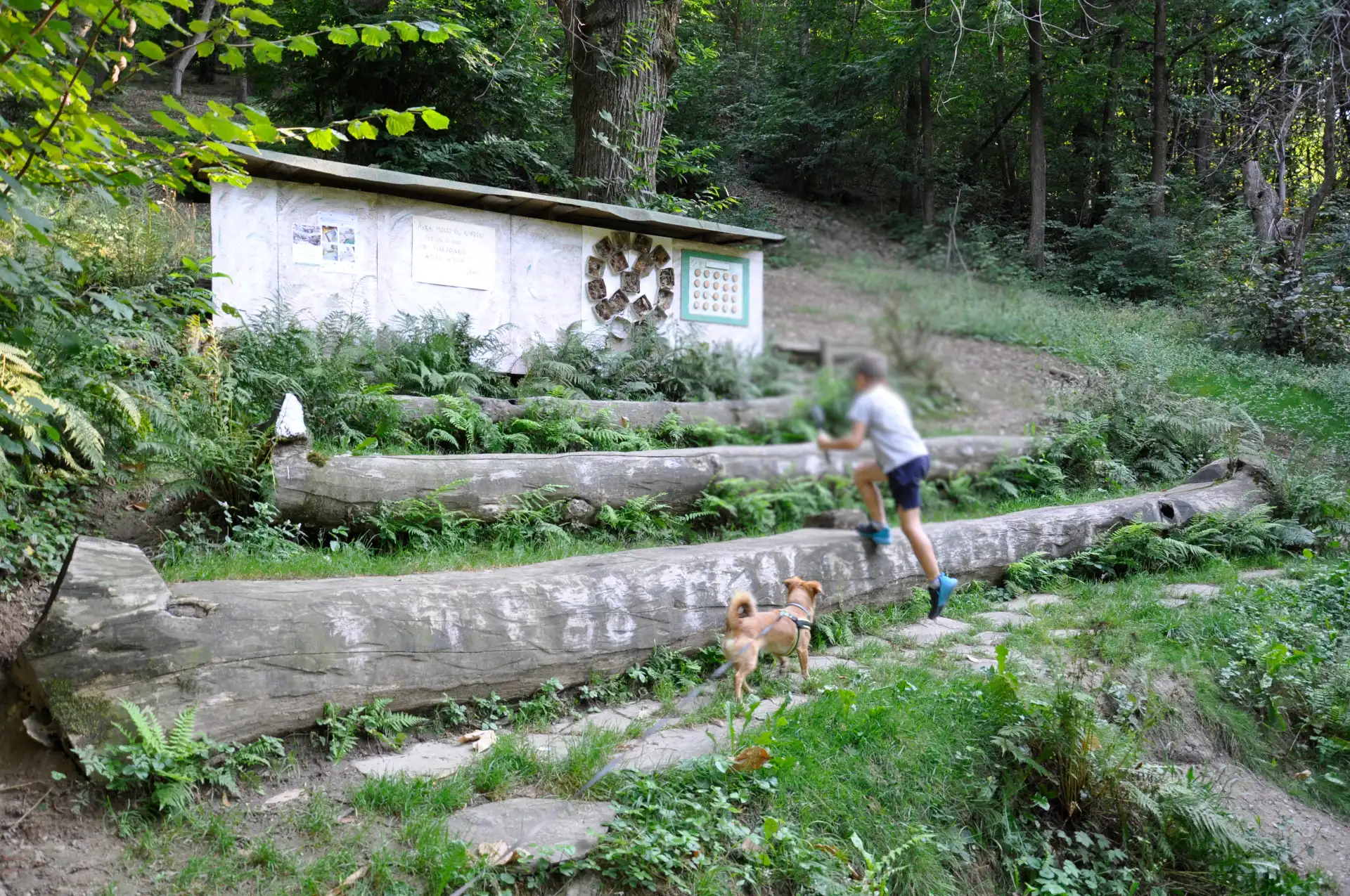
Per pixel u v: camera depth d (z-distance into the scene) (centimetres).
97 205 721
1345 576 804
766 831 379
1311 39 1920
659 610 510
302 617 396
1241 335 1678
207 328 712
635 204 1197
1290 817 551
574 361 959
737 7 3081
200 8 1213
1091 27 2370
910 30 2114
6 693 365
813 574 589
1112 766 488
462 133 1541
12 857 302
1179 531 881
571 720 457
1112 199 2230
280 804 354
